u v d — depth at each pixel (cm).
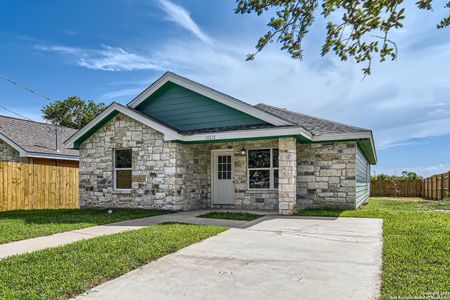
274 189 1156
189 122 1231
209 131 1078
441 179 1969
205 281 405
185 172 1152
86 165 1267
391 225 755
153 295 365
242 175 1205
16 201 1239
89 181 1257
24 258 488
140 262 477
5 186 1203
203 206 1252
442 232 668
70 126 3309
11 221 864
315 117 1308
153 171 1135
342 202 1114
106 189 1220
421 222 797
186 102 1242
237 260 490
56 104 3269
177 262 482
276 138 1034
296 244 588
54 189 1401
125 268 447
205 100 1209
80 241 598
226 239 630
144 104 1310
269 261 484
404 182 2603
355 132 1063
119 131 1205
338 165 1123
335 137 1084
